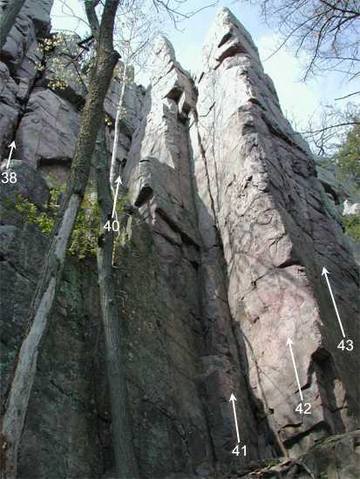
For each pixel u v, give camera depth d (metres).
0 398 5.33
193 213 13.48
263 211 11.44
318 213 13.26
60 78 17.38
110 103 19.34
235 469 8.23
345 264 12.48
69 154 15.41
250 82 15.05
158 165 13.77
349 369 9.53
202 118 16.22
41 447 6.55
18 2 8.08
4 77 16.28
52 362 7.44
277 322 9.94
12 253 7.86
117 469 6.74
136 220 11.00
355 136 11.03
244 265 11.20
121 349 7.81
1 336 6.98
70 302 8.35
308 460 7.57
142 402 8.05
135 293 9.50
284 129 14.84
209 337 10.52
